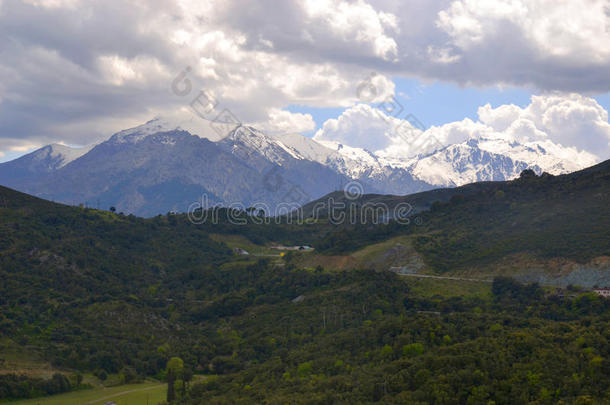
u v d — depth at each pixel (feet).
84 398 509.76
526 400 376.27
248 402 444.96
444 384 396.78
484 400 382.01
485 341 458.91
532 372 401.29
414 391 402.11
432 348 475.31
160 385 554.46
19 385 507.71
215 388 514.27
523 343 439.22
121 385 552.82
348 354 513.86
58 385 522.88
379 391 413.39
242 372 547.49
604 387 383.04
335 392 427.74
